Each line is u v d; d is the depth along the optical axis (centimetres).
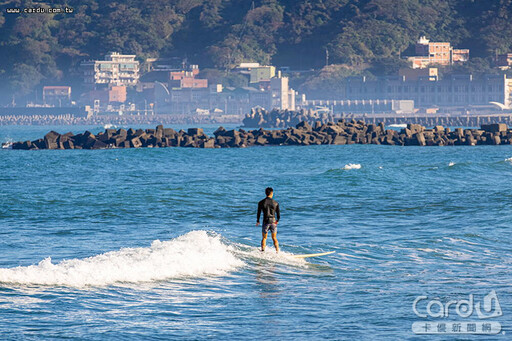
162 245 9538
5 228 13488
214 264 9175
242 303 7575
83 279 8088
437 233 12838
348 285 8556
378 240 11962
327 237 12388
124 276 8338
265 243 10519
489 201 17888
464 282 8756
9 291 7494
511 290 8312
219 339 6297
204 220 15075
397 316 7106
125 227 13800
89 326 6556
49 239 11981
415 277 9056
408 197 19350
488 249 11125
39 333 6294
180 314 7075
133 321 6769
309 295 8012
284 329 6619
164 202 18438
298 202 18488
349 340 6284
